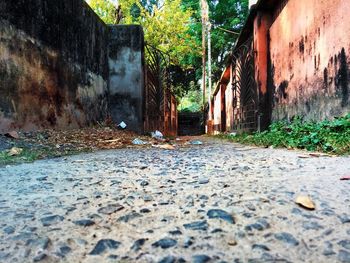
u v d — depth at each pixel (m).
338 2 4.50
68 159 3.50
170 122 16.97
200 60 24.53
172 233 1.22
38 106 4.95
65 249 1.10
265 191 1.80
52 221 1.37
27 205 1.62
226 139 9.16
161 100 12.55
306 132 4.86
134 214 1.45
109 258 1.03
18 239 1.19
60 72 5.69
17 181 2.22
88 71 7.02
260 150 4.60
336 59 4.58
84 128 6.65
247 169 2.64
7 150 3.64
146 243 1.14
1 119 4.08
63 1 5.81
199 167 2.82
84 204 1.62
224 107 17.23
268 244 1.11
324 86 4.99
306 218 1.35
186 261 0.99
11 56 4.29
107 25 8.38
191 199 1.67
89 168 2.81
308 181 2.05
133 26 8.43
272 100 7.83
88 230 1.27
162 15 14.45
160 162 3.22
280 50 7.21
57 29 5.59
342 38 4.40
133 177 2.34
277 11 7.55
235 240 1.15
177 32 14.72
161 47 14.55
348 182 1.99
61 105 5.73
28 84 4.68
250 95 9.23
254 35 8.66
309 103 5.58
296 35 6.20
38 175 2.46
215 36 22.33
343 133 3.97
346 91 4.30
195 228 1.26
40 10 5.03
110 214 1.46
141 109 8.40
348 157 3.25
